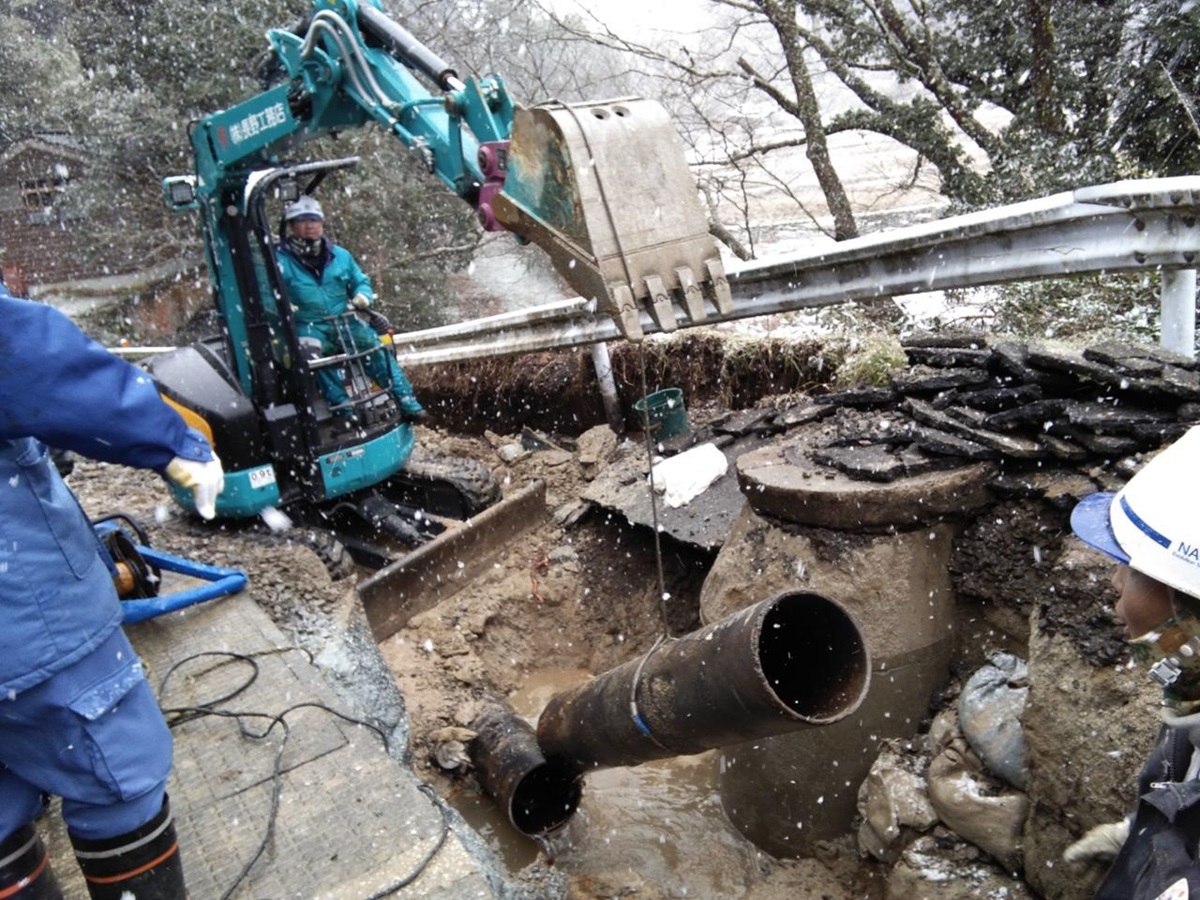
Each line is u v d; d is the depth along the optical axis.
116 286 17.38
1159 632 1.75
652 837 4.61
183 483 1.89
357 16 4.56
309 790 2.92
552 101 3.10
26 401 1.68
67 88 17.22
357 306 6.25
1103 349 3.92
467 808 4.73
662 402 6.69
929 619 4.11
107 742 1.91
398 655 5.53
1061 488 3.77
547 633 6.14
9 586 1.71
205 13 15.35
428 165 4.12
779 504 4.30
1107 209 3.77
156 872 2.05
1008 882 3.49
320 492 6.04
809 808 4.27
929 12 8.92
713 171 11.22
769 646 3.25
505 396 8.70
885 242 4.64
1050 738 3.25
